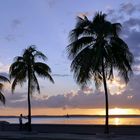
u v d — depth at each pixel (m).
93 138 36.56
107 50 37.53
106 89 38.12
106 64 37.94
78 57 37.91
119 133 42.41
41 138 39.25
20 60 48.78
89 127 53.22
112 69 38.06
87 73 37.72
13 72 48.56
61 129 51.84
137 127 49.06
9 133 47.50
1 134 46.00
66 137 38.72
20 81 48.75
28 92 48.69
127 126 50.41
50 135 42.62
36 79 48.97
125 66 38.16
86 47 38.34
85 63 37.28
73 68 38.47
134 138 36.16
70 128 52.78
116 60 37.91
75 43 38.28
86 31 38.50
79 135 41.56
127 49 37.88
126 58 37.97
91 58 37.12
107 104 38.03
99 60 37.25
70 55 38.69
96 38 38.22
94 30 37.59
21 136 42.53
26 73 48.72
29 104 48.53
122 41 37.88
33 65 48.69
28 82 48.66
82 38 38.25
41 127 55.66
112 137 37.28
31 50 48.72
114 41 37.91
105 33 37.59
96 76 39.12
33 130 51.59
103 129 49.66
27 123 52.53
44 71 48.59
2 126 57.19
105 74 38.03
